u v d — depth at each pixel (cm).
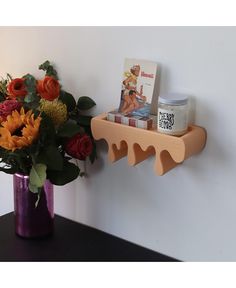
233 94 98
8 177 150
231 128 100
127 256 121
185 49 101
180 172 111
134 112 109
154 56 106
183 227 115
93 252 122
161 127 101
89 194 131
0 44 135
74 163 130
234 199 104
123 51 111
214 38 97
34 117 109
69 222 136
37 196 122
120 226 127
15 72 134
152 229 121
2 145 104
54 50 123
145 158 112
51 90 110
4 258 120
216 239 110
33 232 126
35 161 110
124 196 123
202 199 109
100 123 110
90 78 119
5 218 139
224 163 103
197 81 101
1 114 106
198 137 101
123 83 110
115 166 123
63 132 113
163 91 107
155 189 117
